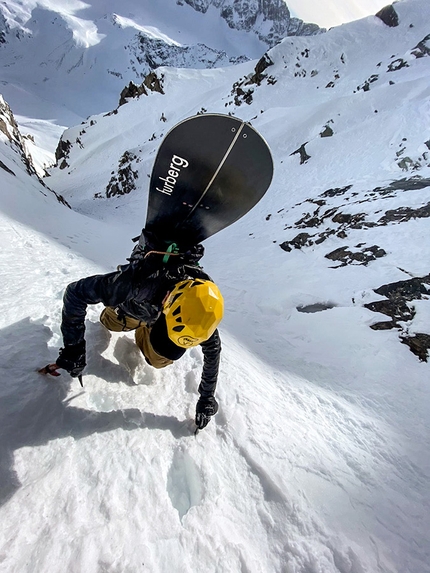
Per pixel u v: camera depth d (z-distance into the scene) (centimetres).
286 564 167
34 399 187
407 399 382
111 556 138
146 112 6444
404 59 3472
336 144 2055
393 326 510
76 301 178
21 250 432
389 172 1542
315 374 424
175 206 206
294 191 1767
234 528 174
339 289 641
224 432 231
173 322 157
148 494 169
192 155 199
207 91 6091
